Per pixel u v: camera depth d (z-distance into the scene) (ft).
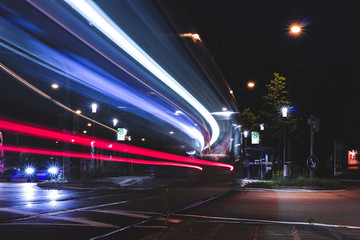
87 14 71.00
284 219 37.99
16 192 75.25
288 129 113.70
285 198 60.90
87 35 77.71
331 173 161.27
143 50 99.50
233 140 131.85
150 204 52.44
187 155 141.90
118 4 79.36
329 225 34.32
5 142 141.38
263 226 31.35
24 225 34.99
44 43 103.55
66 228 33.42
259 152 122.62
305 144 156.46
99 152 137.90
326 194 69.31
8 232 31.53
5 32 92.48
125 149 152.87
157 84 114.21
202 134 151.94
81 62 115.55
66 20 69.67
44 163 172.96
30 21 83.71
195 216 40.16
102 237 29.60
